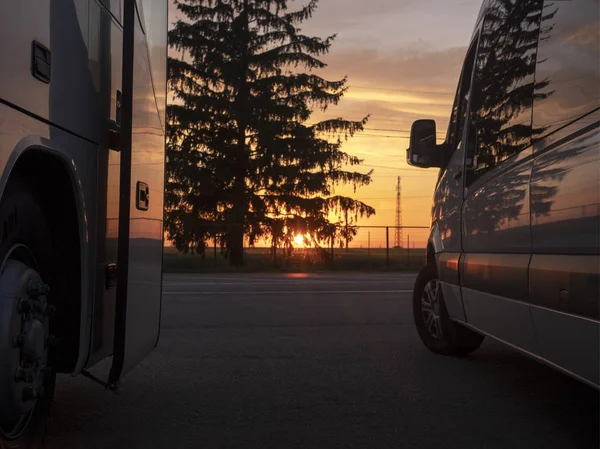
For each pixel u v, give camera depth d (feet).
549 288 11.91
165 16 14.58
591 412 14.47
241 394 15.98
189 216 100.27
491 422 13.71
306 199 102.53
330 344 23.06
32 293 9.37
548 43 12.51
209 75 102.42
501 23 16.33
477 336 20.48
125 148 10.96
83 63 10.56
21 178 9.32
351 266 103.65
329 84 104.58
